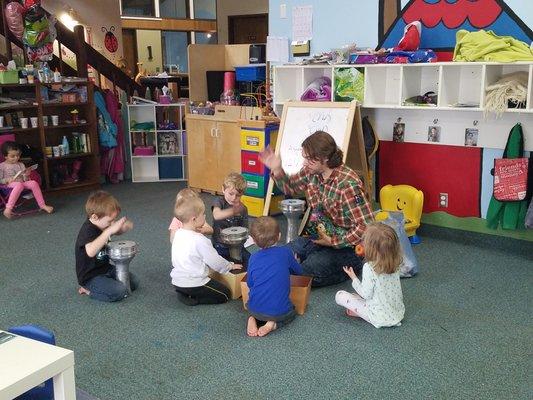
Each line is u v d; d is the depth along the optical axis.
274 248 2.64
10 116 5.35
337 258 3.12
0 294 3.08
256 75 5.31
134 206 5.15
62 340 2.54
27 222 4.63
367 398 2.07
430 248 3.89
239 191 3.34
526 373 2.23
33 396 1.61
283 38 4.76
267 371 2.26
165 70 11.64
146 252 3.79
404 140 4.23
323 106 4.06
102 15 8.09
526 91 3.35
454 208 4.06
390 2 4.11
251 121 4.65
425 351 2.41
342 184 2.99
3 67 5.17
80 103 5.76
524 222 3.58
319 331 2.61
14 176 4.88
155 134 6.28
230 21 10.85
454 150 3.98
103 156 6.25
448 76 3.75
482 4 3.71
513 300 2.96
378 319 2.60
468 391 2.11
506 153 3.64
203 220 2.91
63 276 3.36
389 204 4.18
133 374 2.25
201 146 5.47
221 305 2.91
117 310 2.86
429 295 3.03
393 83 4.14
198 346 2.47
